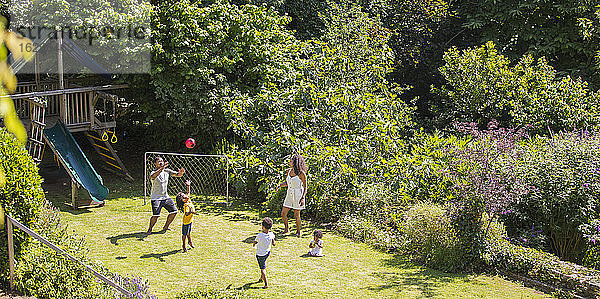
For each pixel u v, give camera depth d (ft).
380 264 31.37
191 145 37.32
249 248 32.76
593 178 34.24
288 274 28.94
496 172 33.24
